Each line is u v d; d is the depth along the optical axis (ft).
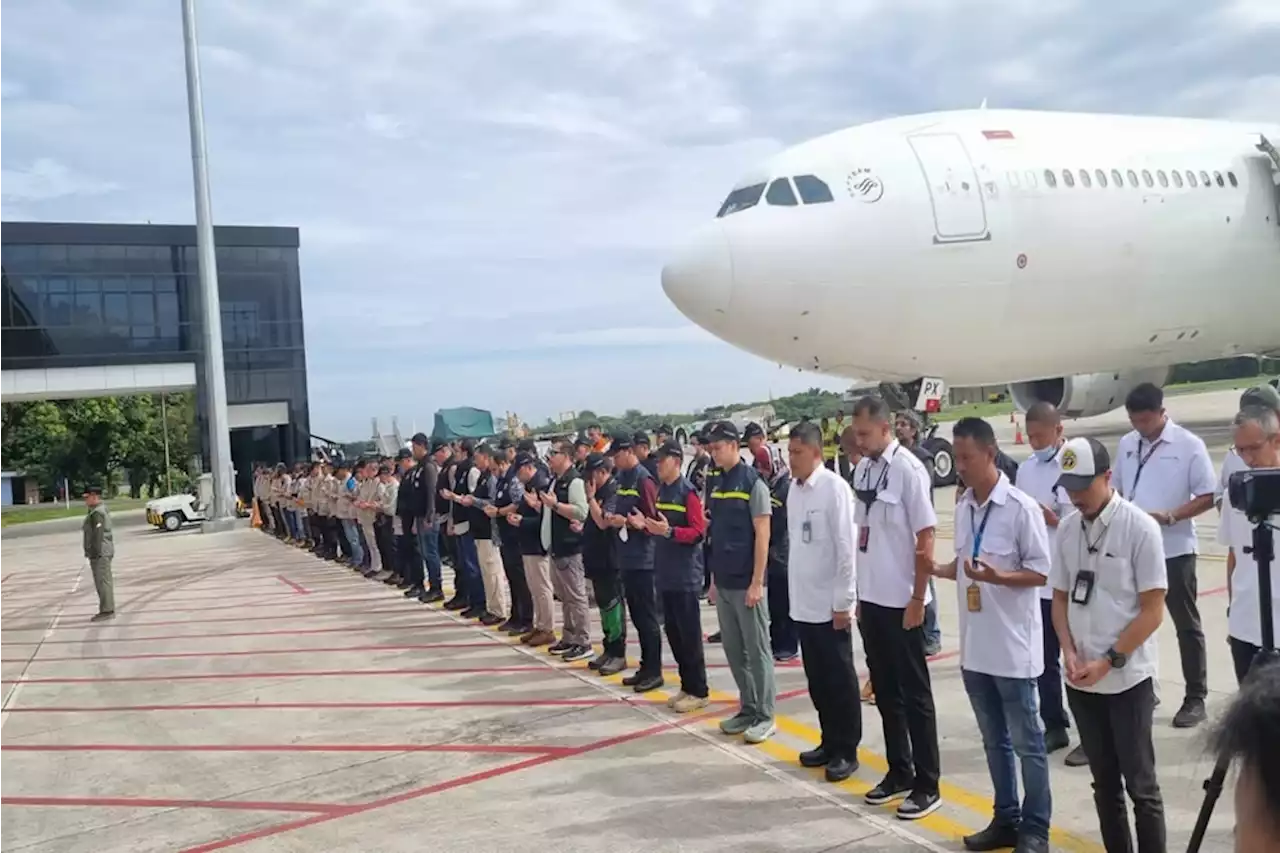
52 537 102.89
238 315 106.11
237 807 18.25
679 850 15.01
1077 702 13.05
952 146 50.65
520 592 32.17
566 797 17.54
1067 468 12.79
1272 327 63.10
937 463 56.08
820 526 17.42
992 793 16.78
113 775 20.71
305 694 26.53
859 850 14.73
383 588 46.01
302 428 108.68
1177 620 19.07
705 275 46.50
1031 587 13.85
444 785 18.60
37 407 157.17
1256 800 4.07
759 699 19.98
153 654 33.91
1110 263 53.47
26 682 30.66
